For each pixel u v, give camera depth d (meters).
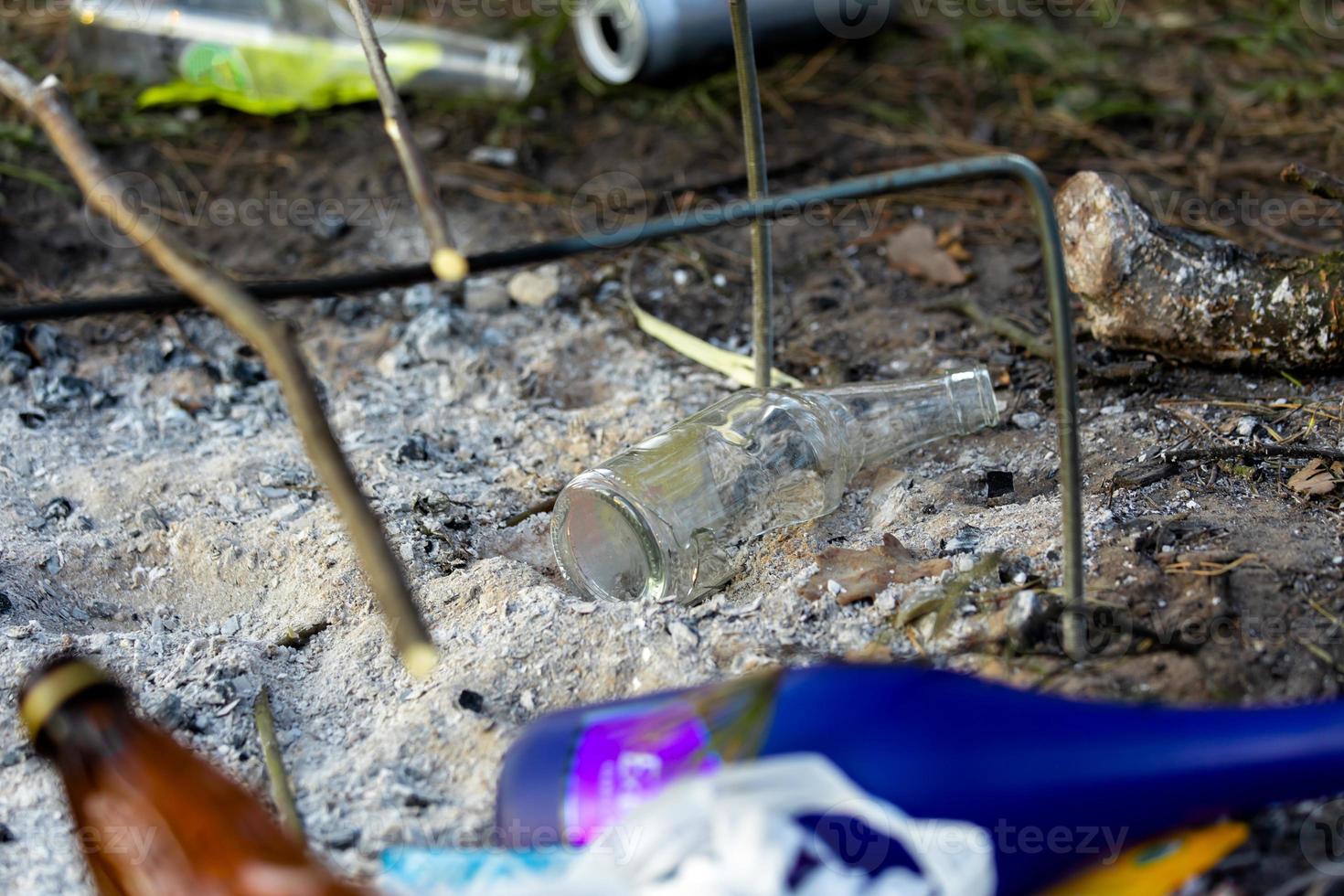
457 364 2.04
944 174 1.63
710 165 2.29
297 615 1.81
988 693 1.59
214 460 1.94
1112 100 2.37
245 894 1.51
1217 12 2.54
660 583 1.77
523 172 2.29
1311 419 1.87
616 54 2.37
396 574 1.52
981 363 2.00
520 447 1.96
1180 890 1.59
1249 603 1.72
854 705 1.58
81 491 1.92
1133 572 1.74
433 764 1.69
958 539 1.80
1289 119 2.32
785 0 2.38
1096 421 1.91
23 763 1.70
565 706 1.72
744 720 1.58
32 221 2.20
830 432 1.82
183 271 1.56
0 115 2.31
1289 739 1.56
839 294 2.11
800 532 1.82
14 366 2.03
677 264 2.16
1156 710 1.58
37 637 1.78
